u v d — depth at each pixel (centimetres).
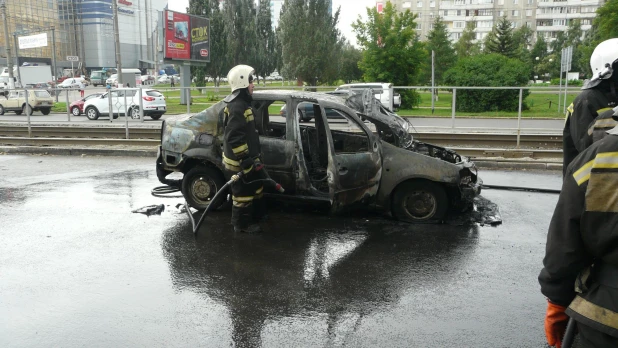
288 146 653
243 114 576
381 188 661
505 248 575
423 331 387
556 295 212
